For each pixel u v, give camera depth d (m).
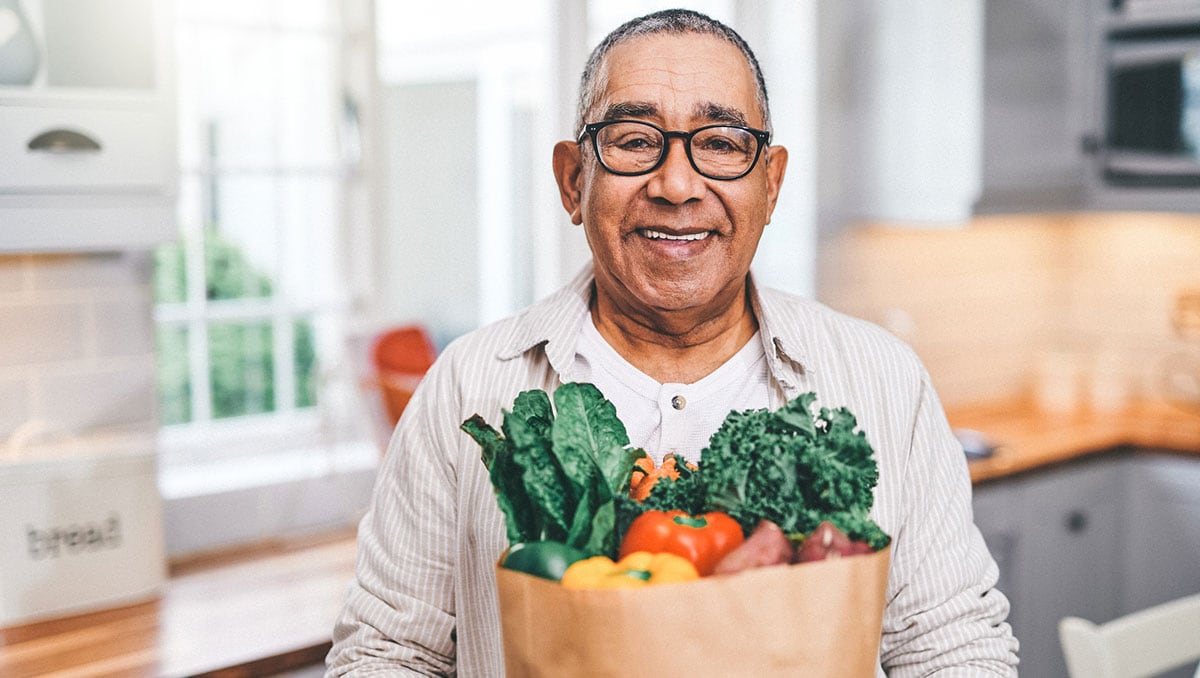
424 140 5.22
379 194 2.76
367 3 2.69
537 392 0.93
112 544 2.06
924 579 1.22
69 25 1.94
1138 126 3.21
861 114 3.19
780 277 3.22
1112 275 3.71
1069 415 3.49
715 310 1.21
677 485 0.88
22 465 1.97
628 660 0.76
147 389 2.27
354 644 1.24
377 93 2.73
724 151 1.14
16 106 1.85
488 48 4.77
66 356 2.18
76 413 2.20
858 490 0.85
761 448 0.85
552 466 0.86
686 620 0.76
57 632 1.94
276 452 2.61
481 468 1.24
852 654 0.80
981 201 3.01
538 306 1.33
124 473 2.07
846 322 1.32
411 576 1.24
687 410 1.25
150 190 2.00
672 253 1.13
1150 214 3.61
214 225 2.54
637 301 1.19
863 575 0.80
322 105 2.67
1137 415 3.47
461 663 1.25
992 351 3.67
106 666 1.79
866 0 3.13
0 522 1.95
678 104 1.12
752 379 1.27
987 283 3.62
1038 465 2.94
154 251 2.32
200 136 2.51
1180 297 3.57
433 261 5.29
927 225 3.20
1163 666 1.60
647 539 0.82
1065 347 3.82
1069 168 3.32
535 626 0.80
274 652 1.84
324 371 2.64
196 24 2.47
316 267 2.70
